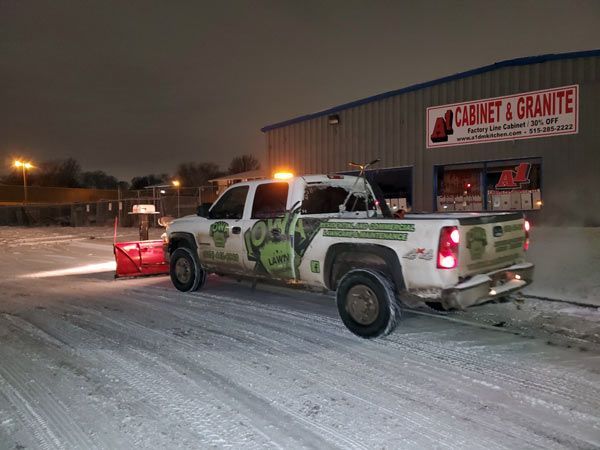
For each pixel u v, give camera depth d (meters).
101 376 4.55
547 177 12.06
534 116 12.19
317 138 17.23
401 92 14.69
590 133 11.45
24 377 4.55
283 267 6.61
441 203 14.02
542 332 5.75
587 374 4.46
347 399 4.02
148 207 13.66
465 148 13.41
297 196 6.54
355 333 5.71
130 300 7.98
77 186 83.00
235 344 5.49
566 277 8.04
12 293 8.85
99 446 3.32
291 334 5.86
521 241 6.04
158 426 3.58
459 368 4.66
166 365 4.83
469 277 5.21
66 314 7.03
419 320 6.38
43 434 3.49
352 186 7.24
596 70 11.32
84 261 13.94
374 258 5.69
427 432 3.46
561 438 3.35
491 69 12.76
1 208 35.62
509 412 3.74
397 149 14.89
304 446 3.29
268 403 3.95
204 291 8.63
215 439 3.39
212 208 7.96
